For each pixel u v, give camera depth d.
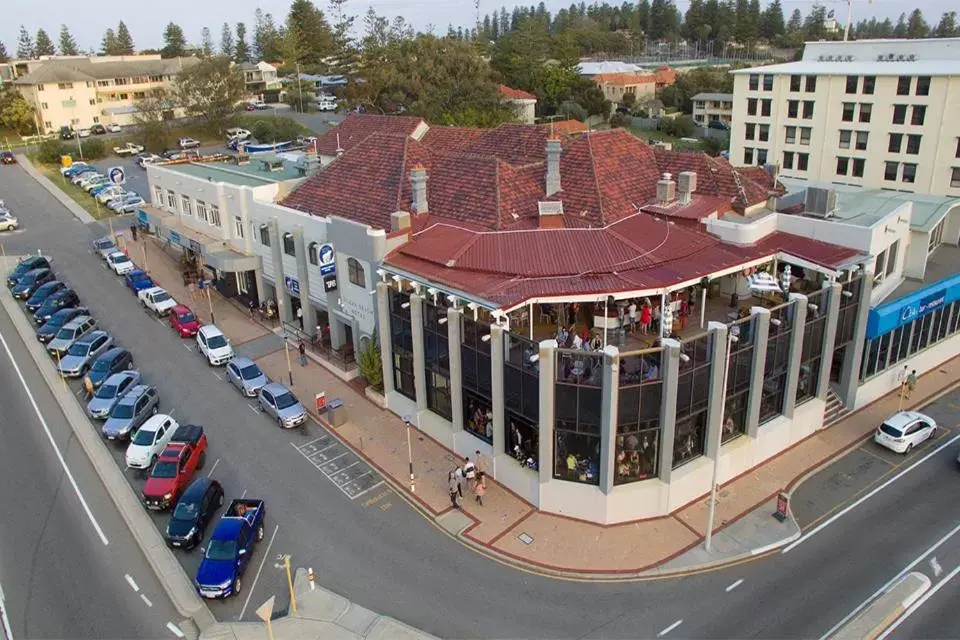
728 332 30.83
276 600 27.55
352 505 33.09
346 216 45.19
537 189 42.44
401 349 38.88
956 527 31.11
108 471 35.91
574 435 30.81
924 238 43.72
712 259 35.53
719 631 25.73
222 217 54.59
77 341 47.66
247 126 125.81
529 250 36.34
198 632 26.19
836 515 32.06
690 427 32.06
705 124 148.50
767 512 32.09
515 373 31.58
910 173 81.81
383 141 48.97
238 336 51.09
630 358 29.48
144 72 136.50
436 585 28.22
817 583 28.02
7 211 80.31
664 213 40.47
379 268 38.38
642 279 32.84
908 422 36.78
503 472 33.88
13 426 40.22
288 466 36.09
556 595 27.59
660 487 31.19
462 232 39.50
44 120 127.00
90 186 90.94
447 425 36.97
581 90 150.12
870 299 38.34
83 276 63.66
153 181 67.06
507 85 150.50
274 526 31.70
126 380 42.03
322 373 45.47
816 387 37.72
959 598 27.22
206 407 41.75
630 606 26.98
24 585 28.36
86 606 27.36
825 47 97.44
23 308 57.94
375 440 38.09
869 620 26.02
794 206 41.66
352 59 147.62
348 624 26.22
